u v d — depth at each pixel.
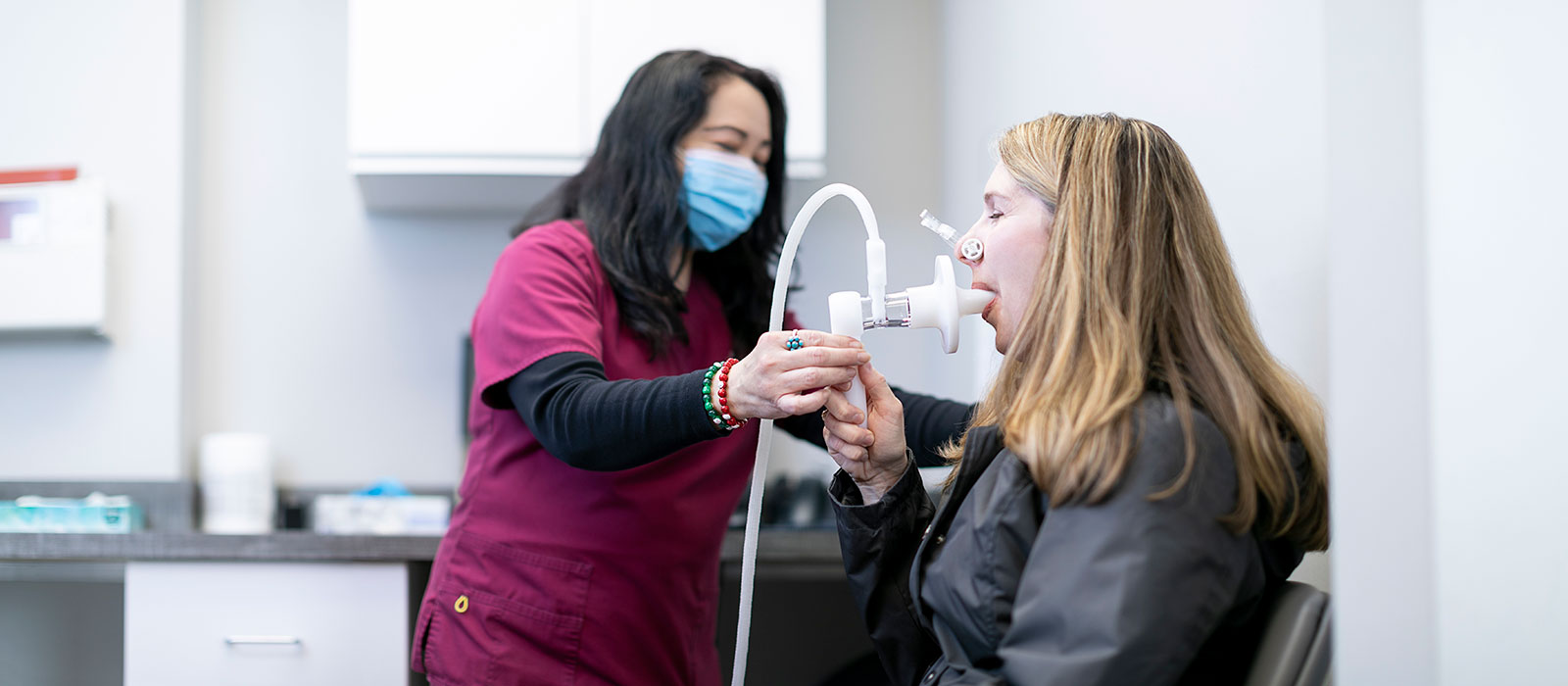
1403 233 0.94
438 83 2.55
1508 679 0.91
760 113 1.73
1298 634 0.99
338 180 2.92
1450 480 0.92
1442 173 0.93
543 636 1.57
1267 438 1.04
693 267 1.81
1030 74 2.32
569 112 2.56
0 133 2.70
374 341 2.91
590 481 1.58
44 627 2.77
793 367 1.21
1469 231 0.92
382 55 2.55
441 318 2.93
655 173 1.65
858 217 3.05
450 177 2.59
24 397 2.68
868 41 3.10
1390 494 0.94
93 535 2.12
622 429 1.35
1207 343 1.07
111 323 2.70
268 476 2.73
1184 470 0.95
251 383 2.88
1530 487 0.92
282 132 2.91
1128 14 1.86
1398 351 0.94
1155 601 0.90
